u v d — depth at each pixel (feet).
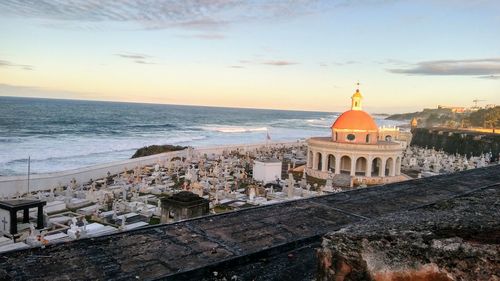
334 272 25.21
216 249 37.27
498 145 282.56
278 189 153.48
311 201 56.70
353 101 192.75
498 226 22.49
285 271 35.40
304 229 44.24
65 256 33.94
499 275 19.49
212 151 254.68
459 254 20.71
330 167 189.67
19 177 133.08
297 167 205.36
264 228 43.96
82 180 158.30
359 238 24.45
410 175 192.44
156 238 39.27
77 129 459.32
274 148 285.43
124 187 134.92
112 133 447.83
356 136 183.83
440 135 359.05
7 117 542.98
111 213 108.78
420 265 21.66
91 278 30.42
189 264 33.81
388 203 57.47
